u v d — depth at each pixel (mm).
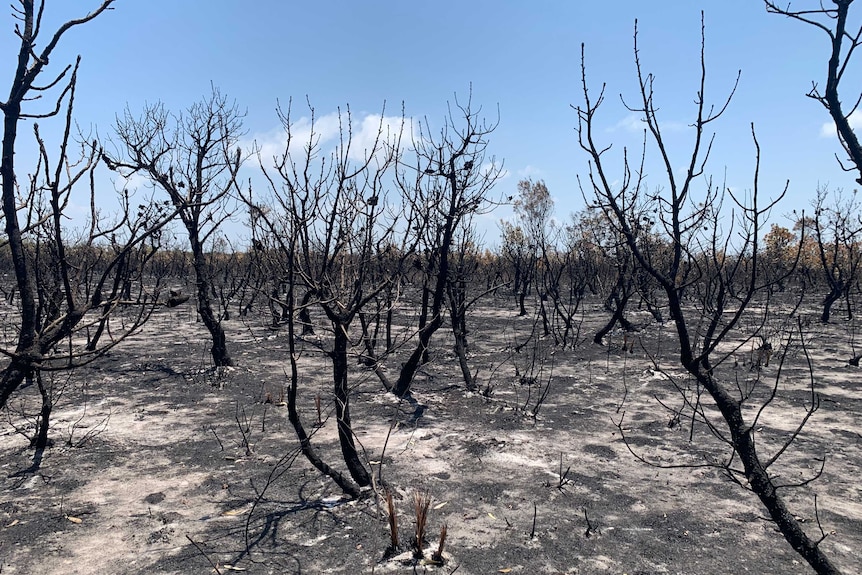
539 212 24156
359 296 5449
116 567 4047
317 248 5527
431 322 8266
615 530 4637
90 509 4977
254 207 4496
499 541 4445
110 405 8336
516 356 12438
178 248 21438
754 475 2449
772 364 11117
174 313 18875
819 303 21391
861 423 7469
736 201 2285
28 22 1879
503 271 27156
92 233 2127
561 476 5707
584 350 13172
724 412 2531
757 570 4043
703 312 2656
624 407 8414
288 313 4707
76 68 1977
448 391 9141
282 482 5574
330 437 7000
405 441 6828
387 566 4062
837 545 4363
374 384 9742
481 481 5637
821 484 5531
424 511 4195
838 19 1964
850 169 1987
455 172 7793
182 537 4477
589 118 2377
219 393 9117
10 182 1907
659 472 5902
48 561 4137
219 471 5867
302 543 4379
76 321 1945
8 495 5266
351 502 5070
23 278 1898
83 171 2123
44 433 6359
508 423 7574
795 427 7301
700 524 4746
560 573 3998
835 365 11047
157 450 6492
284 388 9469
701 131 2316
